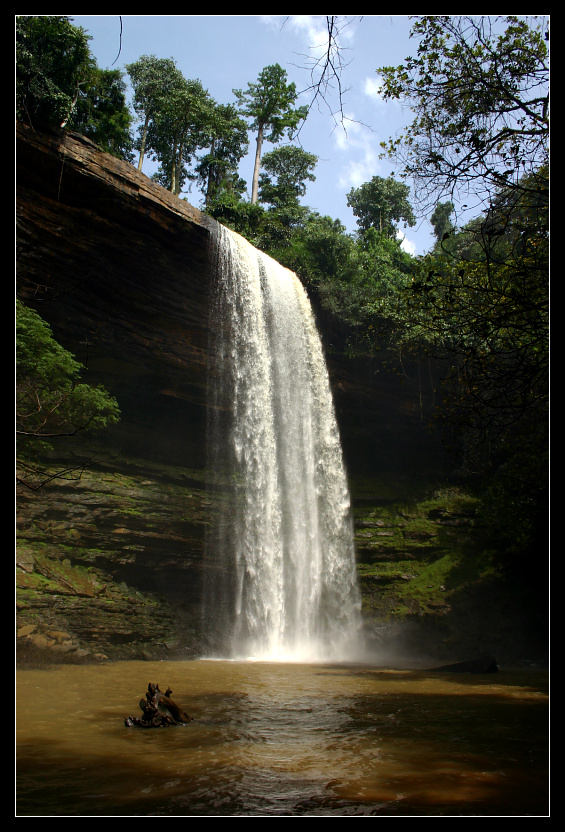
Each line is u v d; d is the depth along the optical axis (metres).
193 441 28.12
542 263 9.61
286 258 34.44
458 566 28.20
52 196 22.03
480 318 10.34
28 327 18.36
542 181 9.27
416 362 33.44
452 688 14.84
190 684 14.45
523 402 10.40
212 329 27.39
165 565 23.98
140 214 23.67
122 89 31.89
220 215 36.72
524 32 9.23
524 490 24.55
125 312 25.41
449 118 9.76
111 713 10.38
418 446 34.69
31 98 20.66
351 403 33.56
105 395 20.95
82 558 21.14
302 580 27.83
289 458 29.11
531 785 6.42
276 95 43.78
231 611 25.12
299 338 31.12
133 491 23.84
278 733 9.12
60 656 16.64
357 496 32.41
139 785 6.34
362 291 33.25
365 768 7.11
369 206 53.62
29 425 18.52
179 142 41.97
